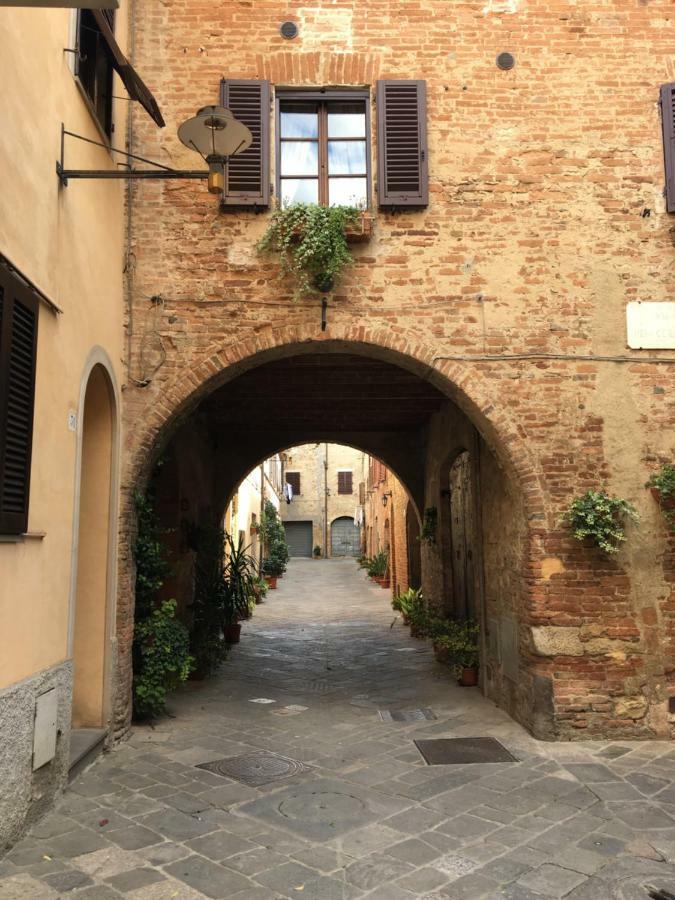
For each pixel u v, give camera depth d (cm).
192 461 1148
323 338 684
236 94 705
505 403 684
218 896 362
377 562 2591
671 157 708
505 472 711
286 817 464
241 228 696
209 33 719
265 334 683
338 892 367
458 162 712
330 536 4559
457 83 721
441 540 1147
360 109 735
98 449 634
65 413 504
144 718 714
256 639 1270
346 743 636
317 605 1875
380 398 1083
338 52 721
